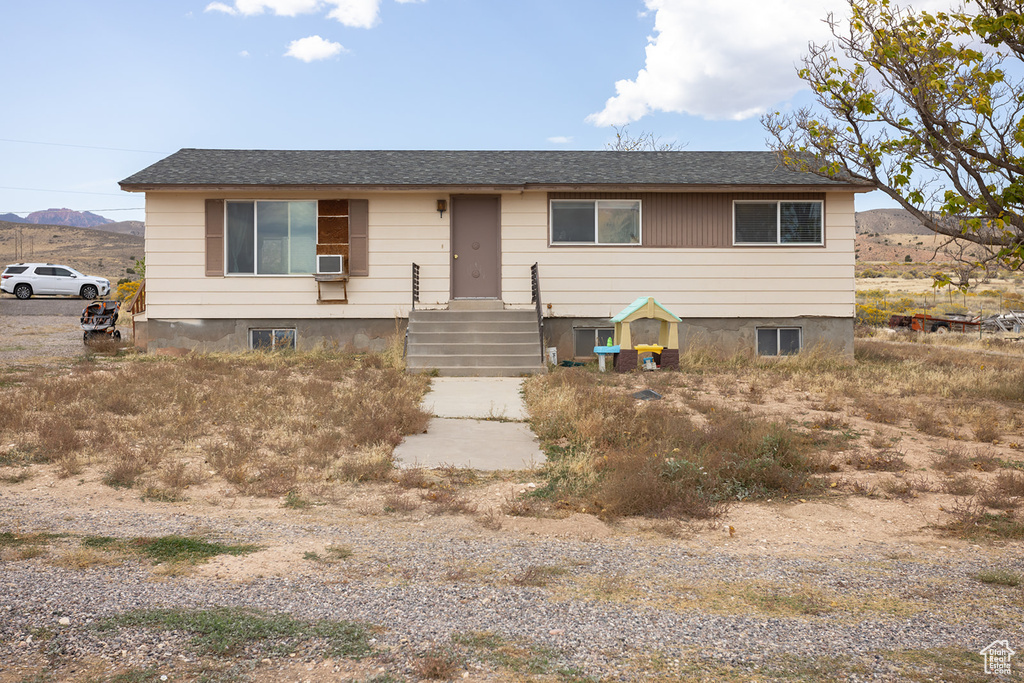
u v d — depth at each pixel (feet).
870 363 56.65
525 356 49.24
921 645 12.59
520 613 13.78
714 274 56.80
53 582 14.65
